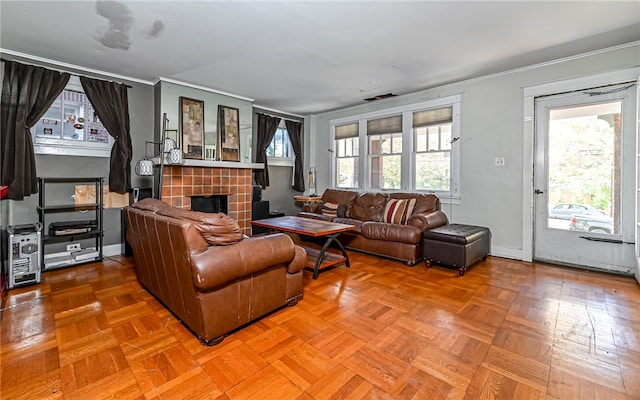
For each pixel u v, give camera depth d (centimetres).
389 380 152
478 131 398
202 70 366
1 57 304
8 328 202
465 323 212
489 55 321
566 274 316
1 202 290
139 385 148
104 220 378
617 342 187
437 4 225
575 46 300
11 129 305
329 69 362
